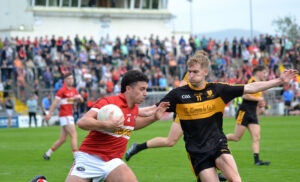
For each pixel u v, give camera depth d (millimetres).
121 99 8867
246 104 16734
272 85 9680
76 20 71000
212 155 9656
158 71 53938
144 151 21984
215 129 9898
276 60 62938
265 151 21500
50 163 18578
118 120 8281
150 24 75688
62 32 70125
